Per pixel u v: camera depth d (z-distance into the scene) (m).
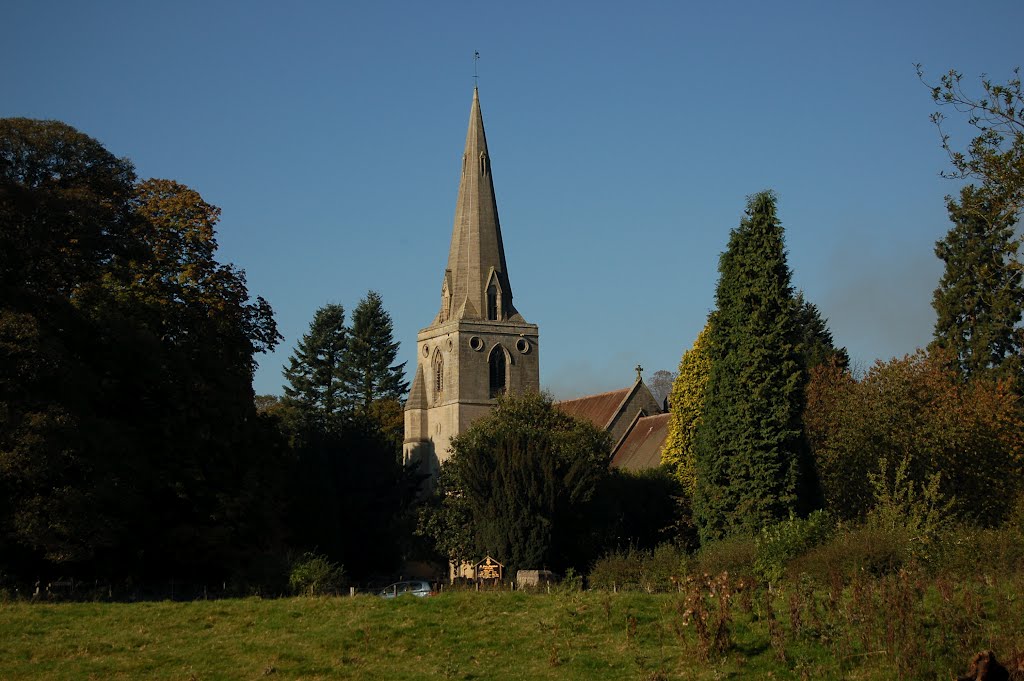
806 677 21.02
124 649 24.06
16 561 39.66
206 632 25.30
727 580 23.33
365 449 70.50
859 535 33.19
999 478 50.66
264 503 48.19
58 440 38.25
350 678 21.98
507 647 23.72
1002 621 22.56
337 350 117.12
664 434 81.56
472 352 101.38
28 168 46.47
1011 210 23.62
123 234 47.72
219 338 53.47
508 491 55.00
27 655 23.62
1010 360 61.91
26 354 39.16
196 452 46.44
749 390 50.28
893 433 51.38
